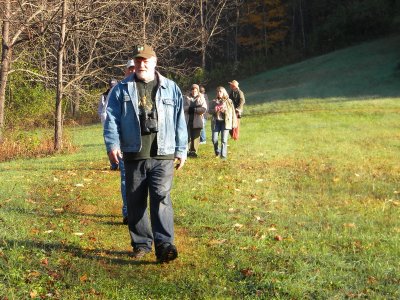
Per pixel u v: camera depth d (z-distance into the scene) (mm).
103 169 12406
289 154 15586
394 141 18875
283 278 4941
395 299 4531
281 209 8445
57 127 17766
